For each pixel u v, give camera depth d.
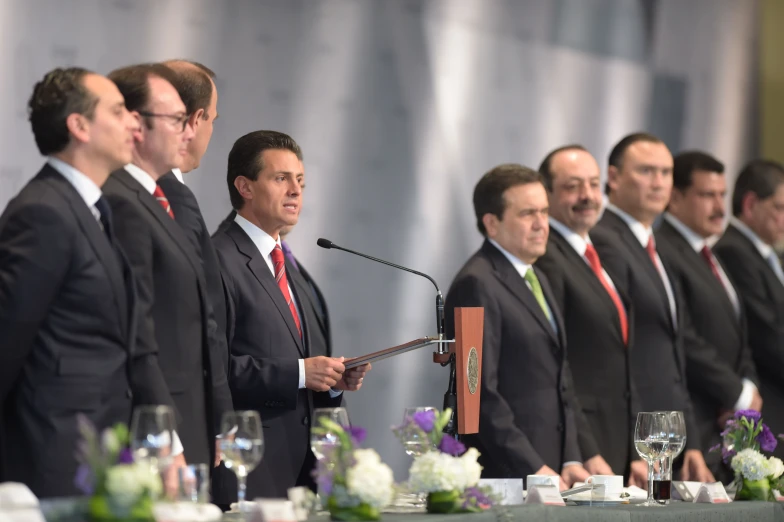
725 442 11.91
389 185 18.80
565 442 13.16
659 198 15.80
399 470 18.53
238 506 7.86
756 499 11.26
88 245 8.60
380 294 18.58
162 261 9.55
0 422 8.27
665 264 15.91
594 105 21.52
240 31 17.12
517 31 20.45
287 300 11.84
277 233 12.09
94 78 8.92
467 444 12.80
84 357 8.57
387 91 18.81
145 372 9.06
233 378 11.02
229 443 7.54
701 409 16.11
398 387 18.67
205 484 7.46
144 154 9.93
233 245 11.69
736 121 23.73
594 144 21.55
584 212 14.84
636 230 15.89
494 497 8.62
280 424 11.21
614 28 21.83
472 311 10.23
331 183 18.12
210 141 16.73
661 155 15.85
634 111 22.11
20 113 14.98
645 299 15.09
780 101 24.38
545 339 13.26
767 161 18.86
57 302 8.53
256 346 11.39
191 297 9.76
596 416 14.19
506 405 12.68
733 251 18.16
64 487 8.32
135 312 8.94
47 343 8.48
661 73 22.52
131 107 9.86
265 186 11.82
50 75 8.91
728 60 23.58
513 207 13.52
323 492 7.84
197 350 9.80
